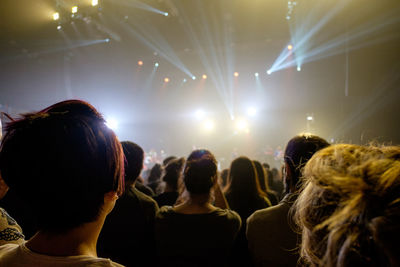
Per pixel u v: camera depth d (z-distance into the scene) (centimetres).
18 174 63
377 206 44
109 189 68
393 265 41
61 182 62
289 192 152
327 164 58
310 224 56
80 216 63
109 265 62
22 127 66
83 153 63
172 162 299
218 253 174
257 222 152
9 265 62
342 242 47
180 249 175
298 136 156
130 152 203
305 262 65
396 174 46
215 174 193
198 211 183
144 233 198
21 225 213
